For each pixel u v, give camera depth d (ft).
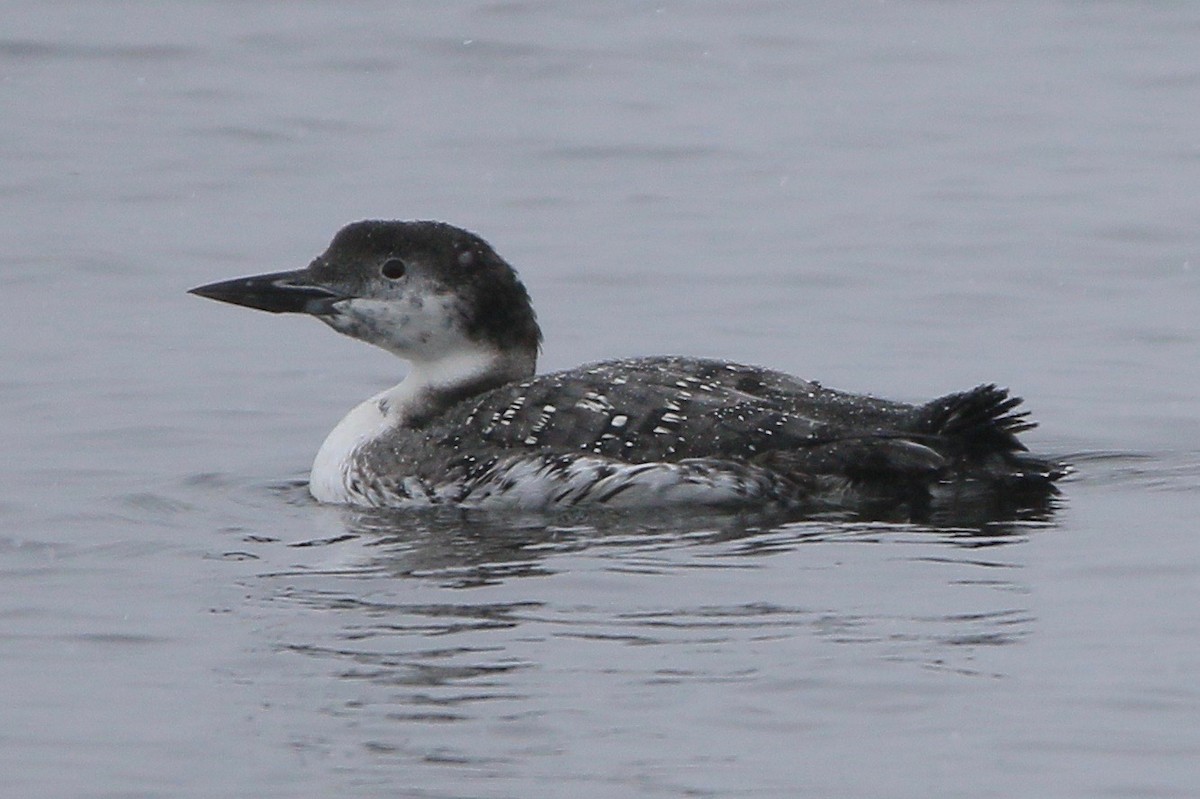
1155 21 88.02
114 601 38.04
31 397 51.85
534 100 79.20
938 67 82.79
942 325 57.11
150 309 59.06
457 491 43.47
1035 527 40.68
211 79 81.35
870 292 59.82
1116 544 39.60
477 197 69.05
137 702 33.65
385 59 83.46
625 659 34.58
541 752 31.58
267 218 67.05
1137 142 73.87
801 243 64.13
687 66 82.94
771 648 34.88
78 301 59.62
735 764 31.12
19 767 31.55
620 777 30.81
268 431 49.90
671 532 40.88
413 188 69.82
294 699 33.55
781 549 39.47
